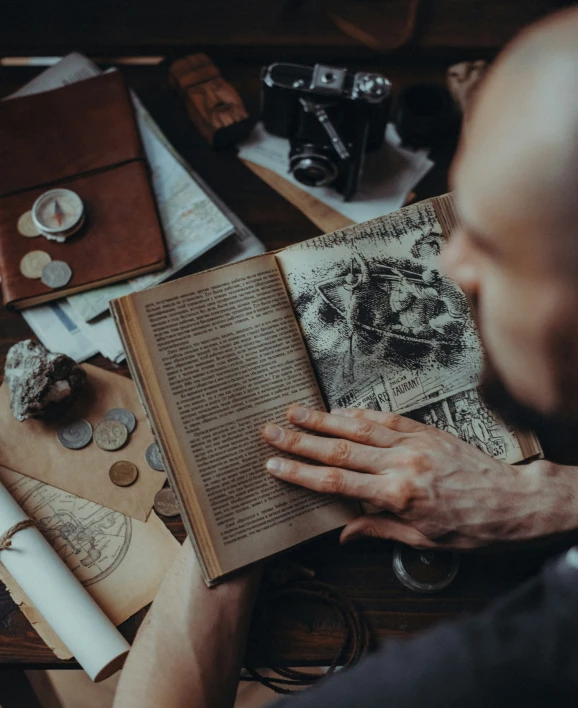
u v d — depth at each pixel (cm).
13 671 85
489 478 71
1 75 106
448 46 110
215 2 112
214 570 69
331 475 70
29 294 87
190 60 102
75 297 89
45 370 78
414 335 76
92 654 70
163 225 93
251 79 108
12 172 92
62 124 94
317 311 75
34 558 73
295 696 35
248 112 106
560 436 73
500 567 80
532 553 80
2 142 93
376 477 70
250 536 70
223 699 67
